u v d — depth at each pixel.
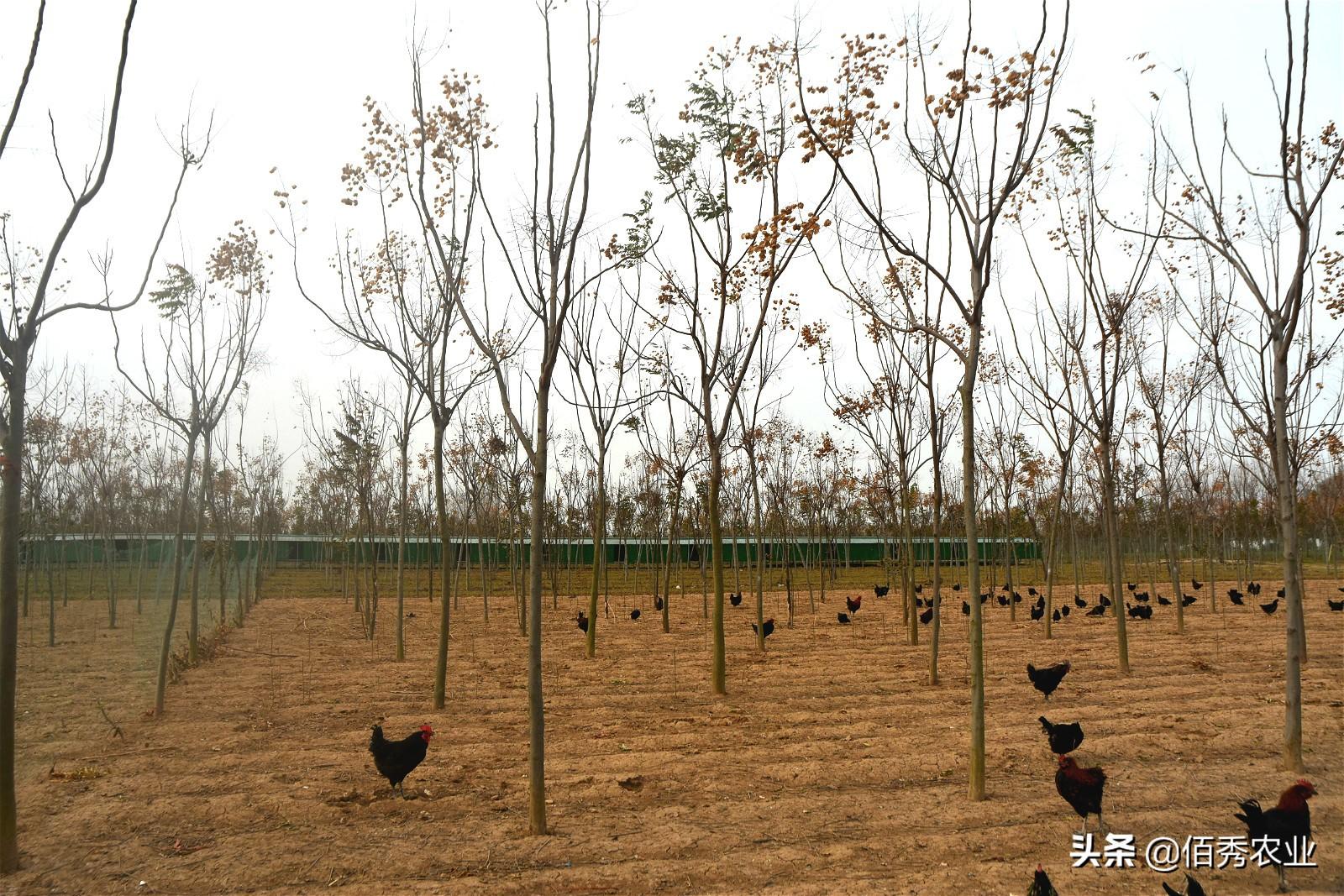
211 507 22.27
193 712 12.92
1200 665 15.94
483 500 32.31
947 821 8.01
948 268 13.09
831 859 7.16
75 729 11.78
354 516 32.44
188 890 6.74
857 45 8.94
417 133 11.20
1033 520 34.62
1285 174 9.09
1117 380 15.20
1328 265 11.44
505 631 23.84
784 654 18.61
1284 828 6.45
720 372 15.88
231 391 14.25
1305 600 29.69
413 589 39.06
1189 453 22.89
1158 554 38.62
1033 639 20.67
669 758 10.10
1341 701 12.65
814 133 8.74
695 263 13.94
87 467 26.20
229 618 25.00
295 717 12.58
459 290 11.48
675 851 7.39
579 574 41.09
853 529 46.88
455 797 8.94
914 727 11.59
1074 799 7.34
